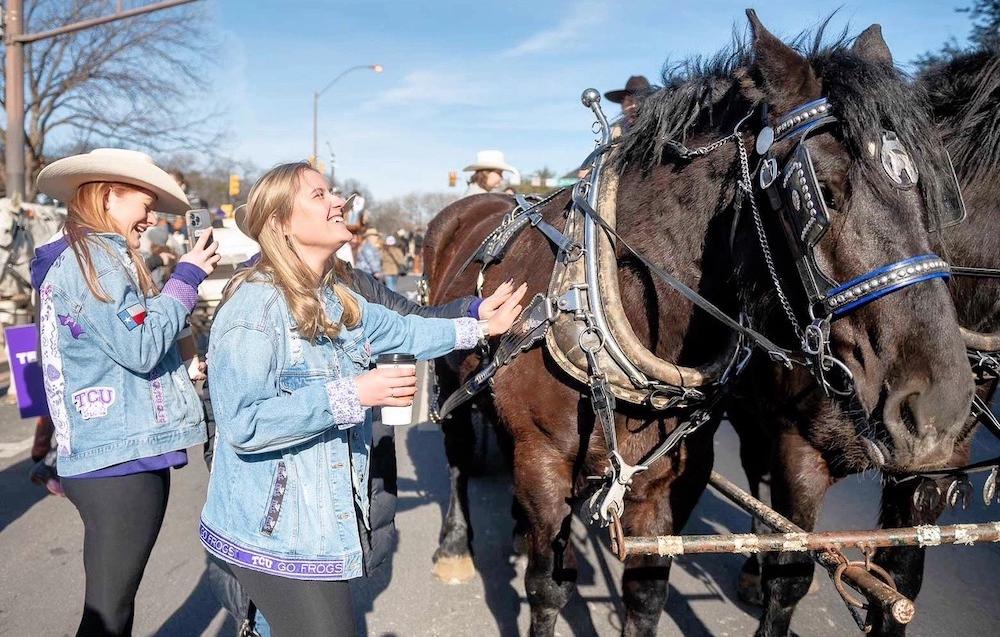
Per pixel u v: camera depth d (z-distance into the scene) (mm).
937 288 1588
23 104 9445
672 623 3102
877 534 1818
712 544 1826
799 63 1777
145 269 2117
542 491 2258
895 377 1600
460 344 2137
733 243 1934
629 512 2297
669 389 2051
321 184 1792
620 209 2236
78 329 2000
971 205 2391
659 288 2115
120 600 2111
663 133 2123
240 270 1831
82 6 16672
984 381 2418
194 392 2266
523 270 2445
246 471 1719
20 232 8633
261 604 1742
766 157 1779
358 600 3301
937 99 2527
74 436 2055
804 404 2312
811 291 1696
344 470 1774
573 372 2076
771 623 2498
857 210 1621
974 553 3629
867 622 2443
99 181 2133
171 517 4258
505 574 3531
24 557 3727
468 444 3541
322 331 1749
